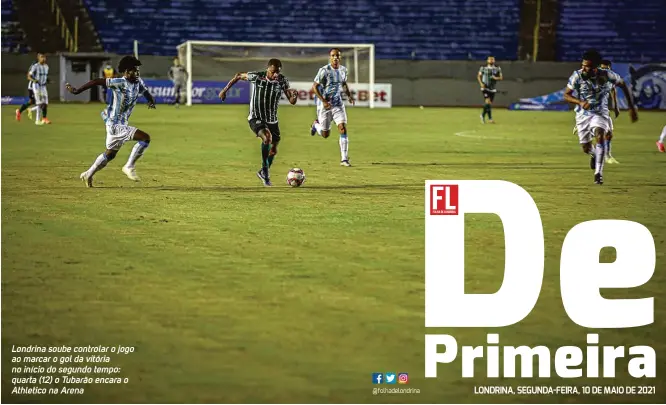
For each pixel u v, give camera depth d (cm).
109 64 9725
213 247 1973
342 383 1151
